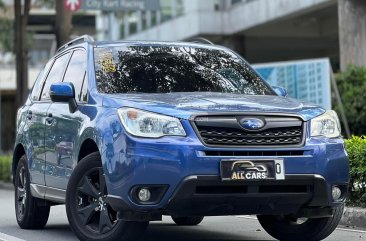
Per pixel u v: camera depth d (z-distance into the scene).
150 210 5.88
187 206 5.88
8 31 24.64
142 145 5.87
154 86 7.08
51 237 8.05
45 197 8.05
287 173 5.97
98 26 41.94
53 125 7.68
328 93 14.71
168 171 5.79
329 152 6.20
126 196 5.93
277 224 7.41
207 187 5.84
